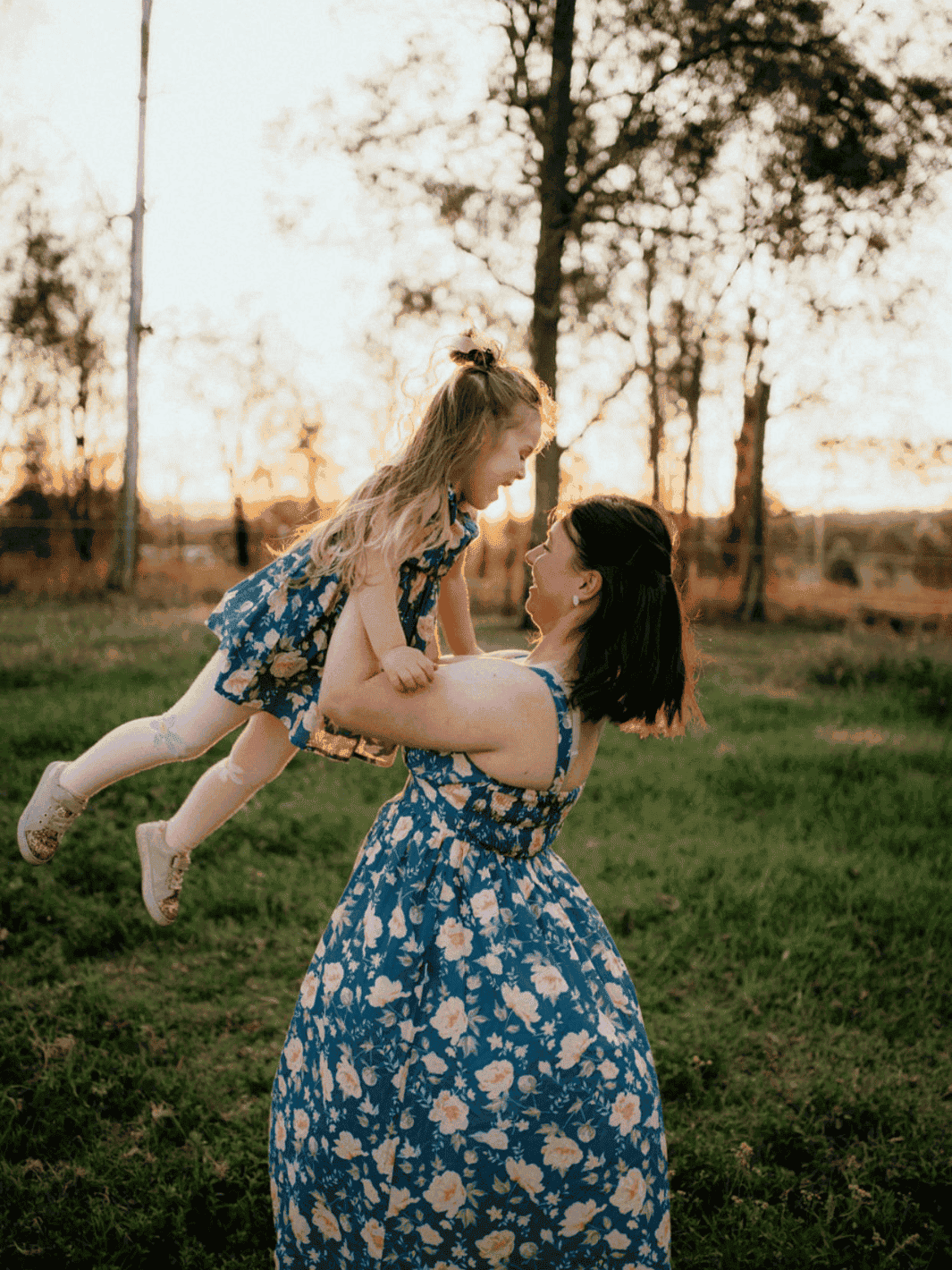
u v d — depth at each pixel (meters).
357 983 1.80
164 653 10.33
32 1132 2.97
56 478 23.62
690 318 19.50
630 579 1.93
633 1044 1.87
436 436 1.99
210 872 4.91
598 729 2.04
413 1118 1.74
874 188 12.67
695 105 13.09
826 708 9.95
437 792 1.90
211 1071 3.37
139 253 18.30
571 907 1.96
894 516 22.30
